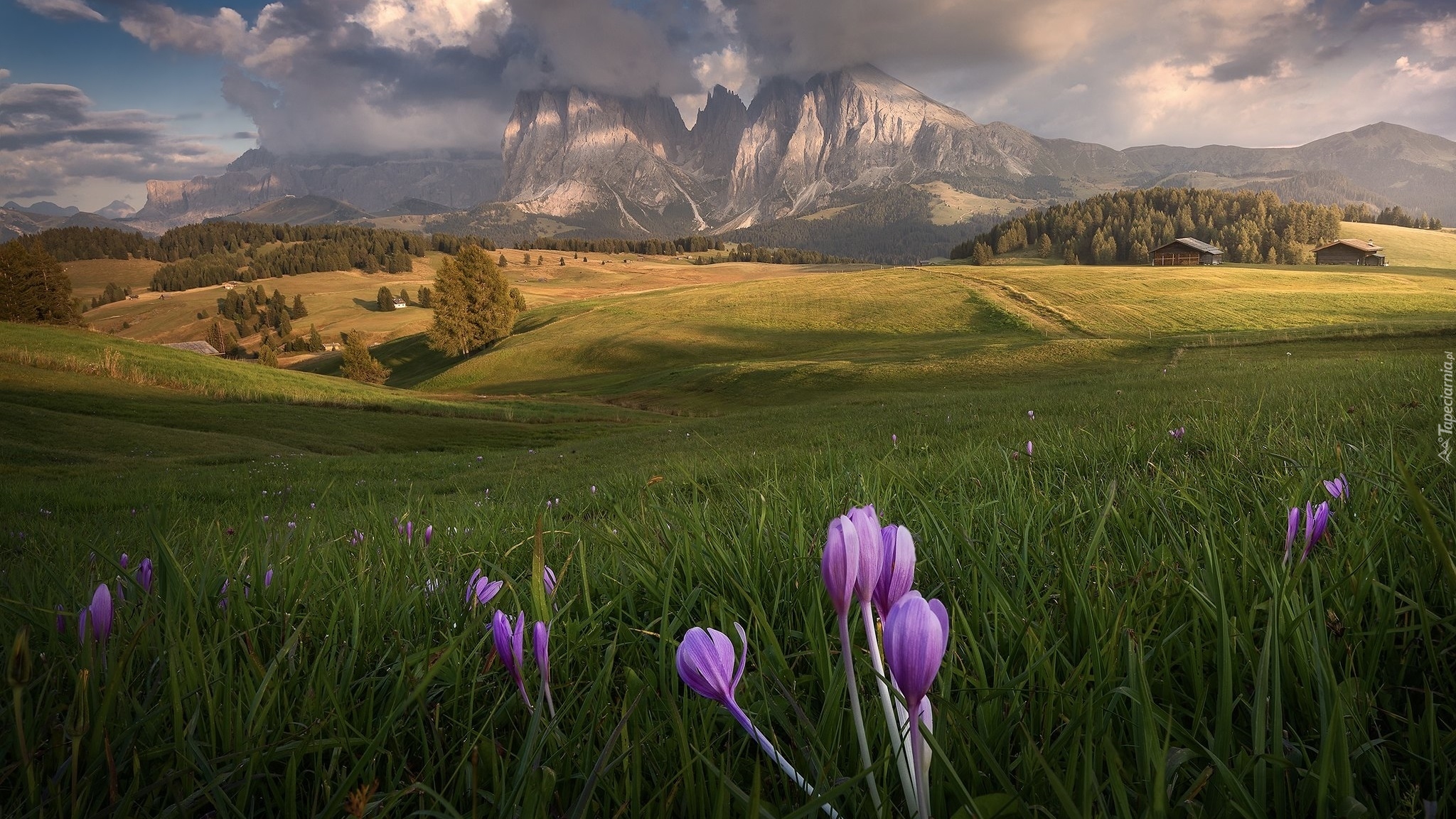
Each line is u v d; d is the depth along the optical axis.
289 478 22.44
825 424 24.98
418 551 2.62
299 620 1.85
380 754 1.14
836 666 1.14
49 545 3.07
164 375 49.22
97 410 38.66
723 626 1.42
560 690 1.31
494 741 1.04
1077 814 0.64
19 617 1.63
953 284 101.75
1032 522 2.35
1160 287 88.69
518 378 92.00
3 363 45.47
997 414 18.84
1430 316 62.91
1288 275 99.06
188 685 1.23
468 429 43.59
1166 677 1.12
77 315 98.25
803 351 82.06
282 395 49.59
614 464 19.45
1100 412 12.90
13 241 95.56
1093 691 0.94
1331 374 15.24
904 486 3.14
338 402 49.59
